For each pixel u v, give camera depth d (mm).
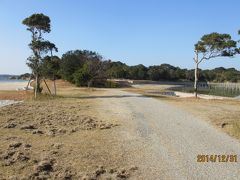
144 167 9461
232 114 20234
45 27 37406
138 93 45469
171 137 13391
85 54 91062
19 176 8578
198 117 18953
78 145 11984
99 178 8602
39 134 14133
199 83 117938
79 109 23422
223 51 43688
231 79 141750
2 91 44781
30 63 37500
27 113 21219
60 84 73438
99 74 73062
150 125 16250
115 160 10125
